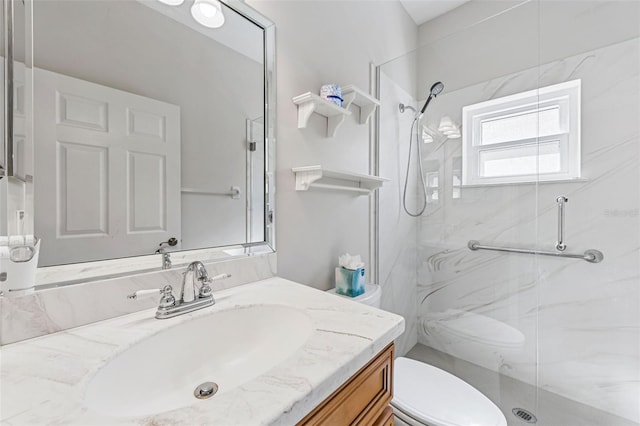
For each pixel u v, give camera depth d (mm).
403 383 1173
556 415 1458
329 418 506
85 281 671
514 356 1577
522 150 1546
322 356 531
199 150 900
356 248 1569
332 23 1397
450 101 1747
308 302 812
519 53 1552
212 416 379
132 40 759
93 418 377
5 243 582
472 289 1693
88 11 686
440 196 1784
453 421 966
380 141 1700
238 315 783
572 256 1437
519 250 1560
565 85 1442
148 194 788
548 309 1497
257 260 1035
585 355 1418
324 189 1366
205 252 910
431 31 2178
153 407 576
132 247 755
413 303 1886
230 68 979
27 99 602
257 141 1060
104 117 711
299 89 1223
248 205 1032
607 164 1353
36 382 454
